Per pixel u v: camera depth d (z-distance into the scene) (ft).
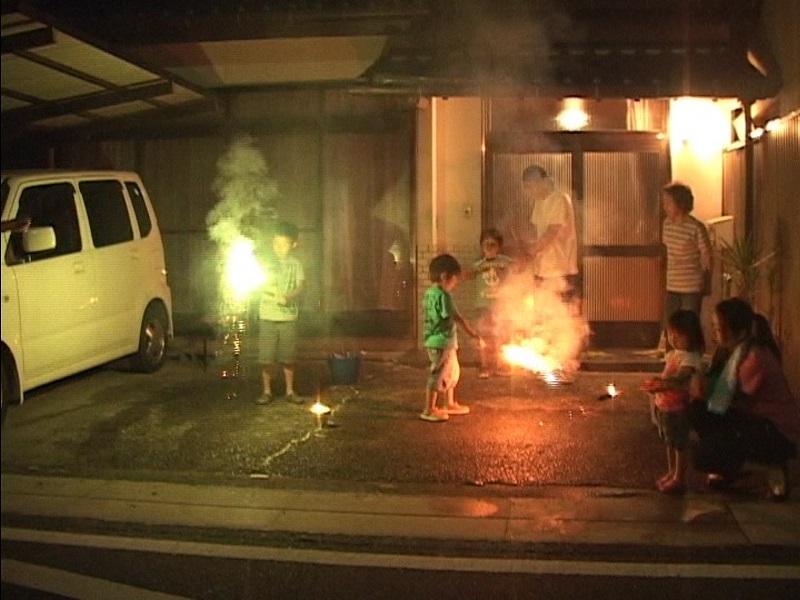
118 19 38.83
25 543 23.29
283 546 22.80
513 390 35.09
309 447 28.99
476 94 36.06
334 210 42.39
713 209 40.60
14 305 31.17
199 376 38.17
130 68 36.14
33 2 39.24
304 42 38.52
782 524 22.80
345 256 42.42
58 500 25.53
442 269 30.86
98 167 44.50
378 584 20.44
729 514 23.52
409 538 22.52
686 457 24.79
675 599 19.43
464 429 30.42
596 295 41.24
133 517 24.22
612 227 41.06
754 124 37.22
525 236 41.04
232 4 38.22
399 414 32.17
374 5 37.14
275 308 33.47
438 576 20.81
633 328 41.16
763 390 24.03
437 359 30.99
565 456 27.78
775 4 35.22
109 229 36.63
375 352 40.47
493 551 22.11
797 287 31.63
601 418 31.45
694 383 24.63
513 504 24.47
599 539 22.15
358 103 41.88
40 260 32.60
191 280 43.75
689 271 34.45
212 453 28.73
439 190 40.70
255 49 39.19
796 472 26.30
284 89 42.39
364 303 42.45
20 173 33.73
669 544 21.75
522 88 35.81
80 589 20.57
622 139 40.81
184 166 43.70
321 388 35.70
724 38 38.04
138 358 38.29
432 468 27.04
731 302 24.40
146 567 21.70
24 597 20.22
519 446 28.68
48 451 29.32
